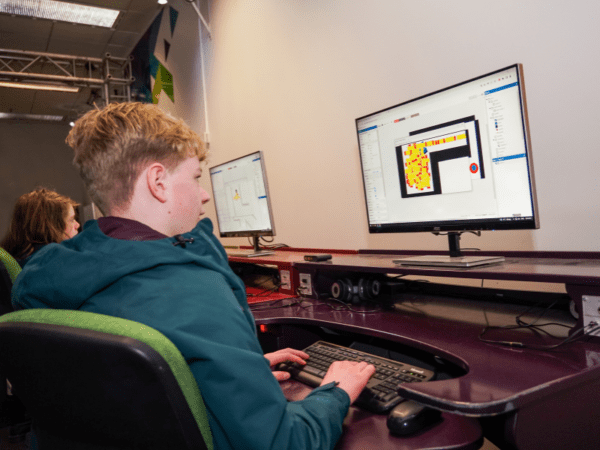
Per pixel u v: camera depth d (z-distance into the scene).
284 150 2.67
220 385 0.52
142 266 0.57
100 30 5.24
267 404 0.55
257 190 2.06
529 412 0.64
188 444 0.49
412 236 1.88
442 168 1.22
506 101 1.05
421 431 0.69
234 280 0.68
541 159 1.43
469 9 1.59
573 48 1.32
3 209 8.40
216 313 0.56
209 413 0.55
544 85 1.40
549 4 1.36
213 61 3.47
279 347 1.39
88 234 0.62
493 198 1.11
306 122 2.46
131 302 0.55
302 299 1.52
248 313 0.73
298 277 1.59
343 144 2.21
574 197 1.35
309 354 1.10
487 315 1.13
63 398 0.53
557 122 1.38
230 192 2.27
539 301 1.16
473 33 1.58
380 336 1.04
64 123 8.87
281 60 2.63
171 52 4.39
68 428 0.56
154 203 0.67
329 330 1.49
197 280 0.58
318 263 1.46
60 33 5.29
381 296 1.47
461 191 1.18
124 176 0.65
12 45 5.57
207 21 3.52
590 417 0.71
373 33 1.99
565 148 1.36
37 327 0.51
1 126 8.48
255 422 0.53
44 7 4.62
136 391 0.47
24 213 1.93
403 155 1.32
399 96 1.89
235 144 3.24
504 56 1.50
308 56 2.40
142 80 5.50
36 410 0.58
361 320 1.16
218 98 3.45
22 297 0.62
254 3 2.84
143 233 0.63
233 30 3.13
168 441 0.50
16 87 5.96
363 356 1.01
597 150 1.29
